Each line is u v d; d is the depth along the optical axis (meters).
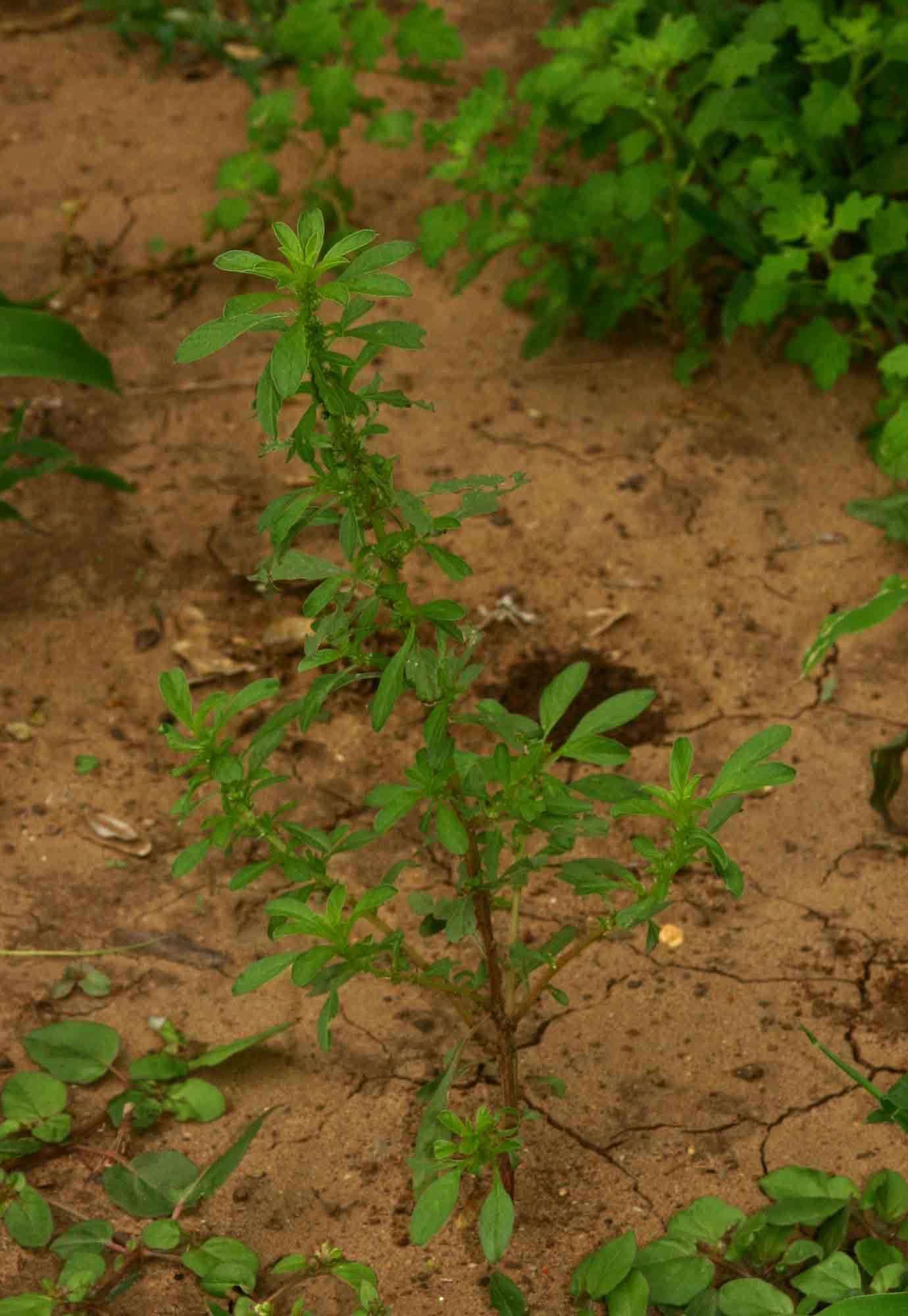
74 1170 1.50
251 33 2.48
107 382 1.73
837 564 1.77
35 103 2.41
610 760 1.40
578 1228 1.47
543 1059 1.53
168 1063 1.53
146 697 1.72
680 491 1.83
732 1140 1.50
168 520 1.82
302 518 1.36
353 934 1.59
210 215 2.01
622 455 1.85
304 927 1.39
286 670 1.73
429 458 1.85
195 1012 1.56
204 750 1.41
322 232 1.33
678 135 1.85
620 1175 1.49
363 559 1.38
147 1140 1.51
